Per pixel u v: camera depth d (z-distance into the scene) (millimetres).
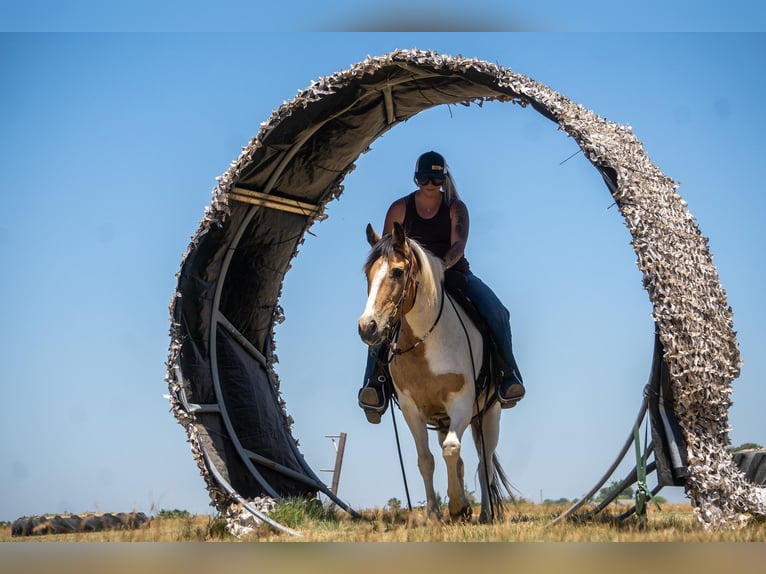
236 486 9234
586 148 7941
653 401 7738
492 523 8961
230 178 9055
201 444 8914
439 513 8570
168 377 8828
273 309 10992
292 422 10875
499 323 9156
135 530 9102
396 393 8891
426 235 9461
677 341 7555
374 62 9070
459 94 9625
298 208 10719
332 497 10547
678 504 12445
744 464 9523
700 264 8188
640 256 7660
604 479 8008
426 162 9312
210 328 9672
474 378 8727
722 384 7801
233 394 10031
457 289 9242
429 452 8703
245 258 10414
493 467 9719
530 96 8398
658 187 8367
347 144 10414
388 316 7930
